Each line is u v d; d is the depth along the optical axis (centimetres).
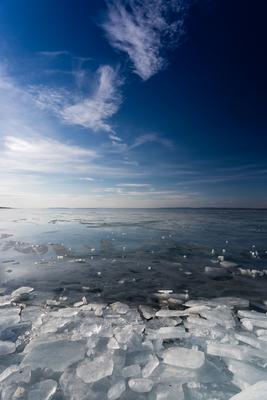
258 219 2617
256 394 232
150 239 1277
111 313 461
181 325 415
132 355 327
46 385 271
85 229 1698
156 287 608
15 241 1187
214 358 321
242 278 673
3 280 653
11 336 379
